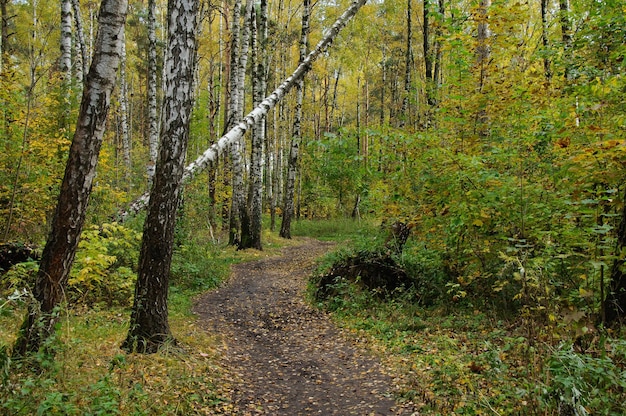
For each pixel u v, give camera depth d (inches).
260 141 689.6
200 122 895.7
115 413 143.9
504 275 265.4
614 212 219.6
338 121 1784.0
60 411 134.8
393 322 307.3
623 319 196.9
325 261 501.4
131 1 981.2
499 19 277.9
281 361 263.0
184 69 226.5
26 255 309.7
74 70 605.9
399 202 326.6
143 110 1518.2
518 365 192.7
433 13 297.4
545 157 255.0
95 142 175.9
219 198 864.9
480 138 295.6
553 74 305.0
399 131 309.1
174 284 425.1
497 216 267.6
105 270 323.9
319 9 992.9
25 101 374.6
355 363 253.0
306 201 1382.9
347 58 990.4
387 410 187.0
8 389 130.2
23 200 374.0
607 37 262.8
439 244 317.1
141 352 227.5
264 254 665.0
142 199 436.8
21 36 731.4
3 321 224.4
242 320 346.3
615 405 133.3
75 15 634.8
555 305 187.9
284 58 1078.4
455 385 189.9
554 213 241.9
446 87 321.1
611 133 199.3
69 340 181.0
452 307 315.3
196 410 180.1
